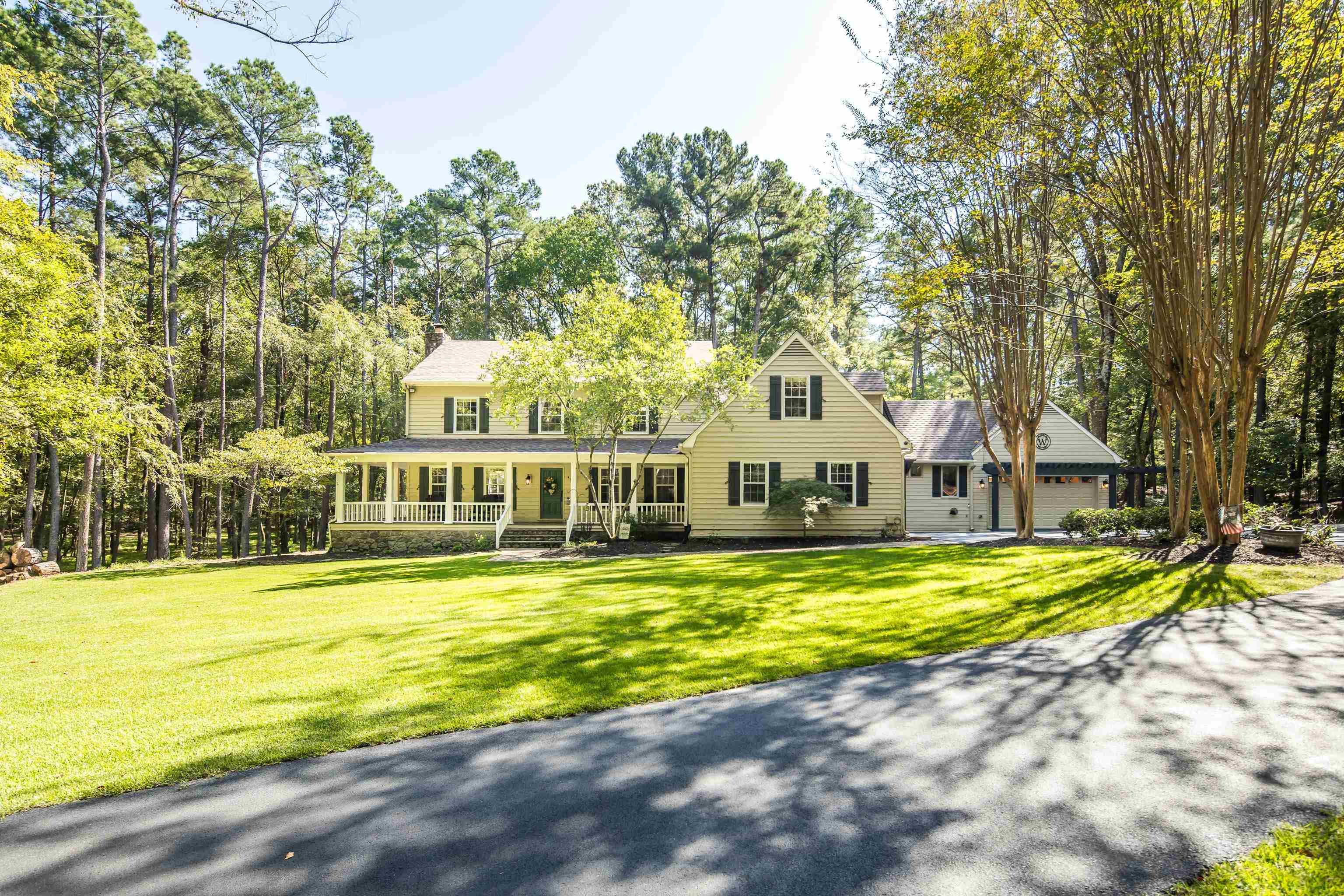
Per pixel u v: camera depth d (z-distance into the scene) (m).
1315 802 3.36
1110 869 2.84
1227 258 11.86
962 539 20.12
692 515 21.62
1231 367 11.22
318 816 3.54
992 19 12.39
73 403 15.79
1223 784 3.59
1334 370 25.88
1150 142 10.51
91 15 21.39
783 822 3.34
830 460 21.64
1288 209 10.55
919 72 13.16
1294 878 2.71
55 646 7.90
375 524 21.83
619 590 10.67
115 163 24.09
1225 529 11.54
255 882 2.91
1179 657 6.00
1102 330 27.30
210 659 6.95
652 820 3.40
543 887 2.82
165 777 4.04
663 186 40.12
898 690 5.41
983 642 6.82
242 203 28.44
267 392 31.66
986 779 3.74
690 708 5.14
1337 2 9.31
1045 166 12.03
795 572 12.01
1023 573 10.64
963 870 2.86
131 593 13.20
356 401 32.62
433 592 11.56
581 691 5.56
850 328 40.25
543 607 9.41
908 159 14.07
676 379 18.02
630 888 2.79
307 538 35.94
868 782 3.76
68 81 21.16
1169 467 13.69
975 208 15.30
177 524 36.66
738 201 38.91
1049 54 11.28
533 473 24.92
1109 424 34.28
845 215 40.50
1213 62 10.21
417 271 44.44
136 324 23.38
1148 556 11.45
